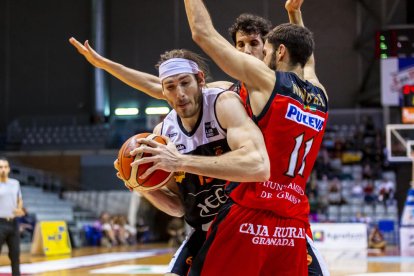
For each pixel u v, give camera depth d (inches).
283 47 119.3
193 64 114.5
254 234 111.7
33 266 397.1
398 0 784.9
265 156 106.5
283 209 113.0
